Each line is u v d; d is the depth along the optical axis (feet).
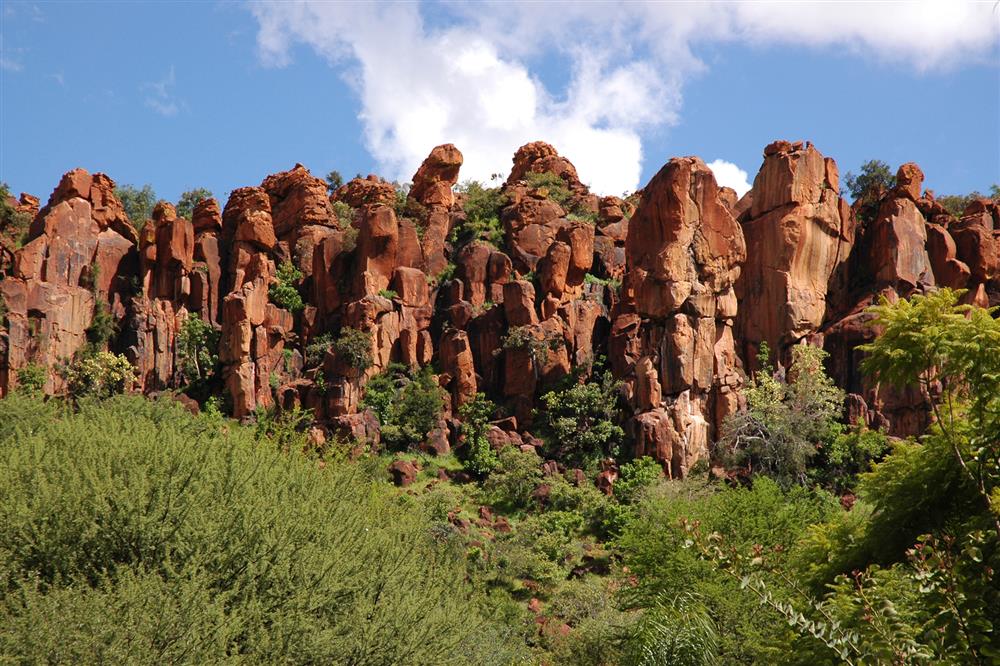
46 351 209.97
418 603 90.38
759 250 221.25
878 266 222.48
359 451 194.70
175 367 223.51
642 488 183.32
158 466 93.30
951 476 60.64
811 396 200.23
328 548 94.02
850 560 64.34
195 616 73.61
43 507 84.43
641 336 216.74
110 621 70.95
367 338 215.72
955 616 41.01
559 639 130.41
